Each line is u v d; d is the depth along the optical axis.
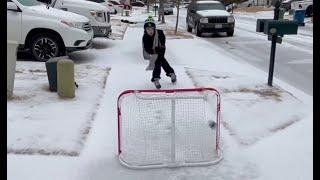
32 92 6.72
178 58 10.97
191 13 18.92
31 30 9.18
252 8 46.66
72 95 6.54
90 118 5.69
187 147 4.89
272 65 7.70
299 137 5.30
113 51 11.64
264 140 5.22
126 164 4.43
